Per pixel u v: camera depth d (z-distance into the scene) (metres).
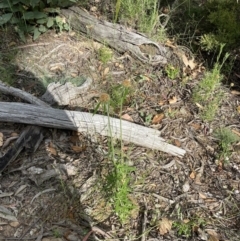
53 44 2.12
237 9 2.25
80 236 1.42
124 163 1.58
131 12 2.25
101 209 1.50
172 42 2.26
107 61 2.08
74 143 1.71
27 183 1.55
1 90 1.82
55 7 2.16
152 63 2.10
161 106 1.93
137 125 1.74
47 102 1.81
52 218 1.46
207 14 2.33
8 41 2.10
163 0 2.51
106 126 1.71
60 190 1.54
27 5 2.09
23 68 1.99
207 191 1.63
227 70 2.13
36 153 1.65
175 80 2.07
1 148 1.65
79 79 1.95
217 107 1.95
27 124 1.69
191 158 1.74
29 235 1.41
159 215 1.52
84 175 1.60
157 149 1.72
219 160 1.74
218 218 1.54
